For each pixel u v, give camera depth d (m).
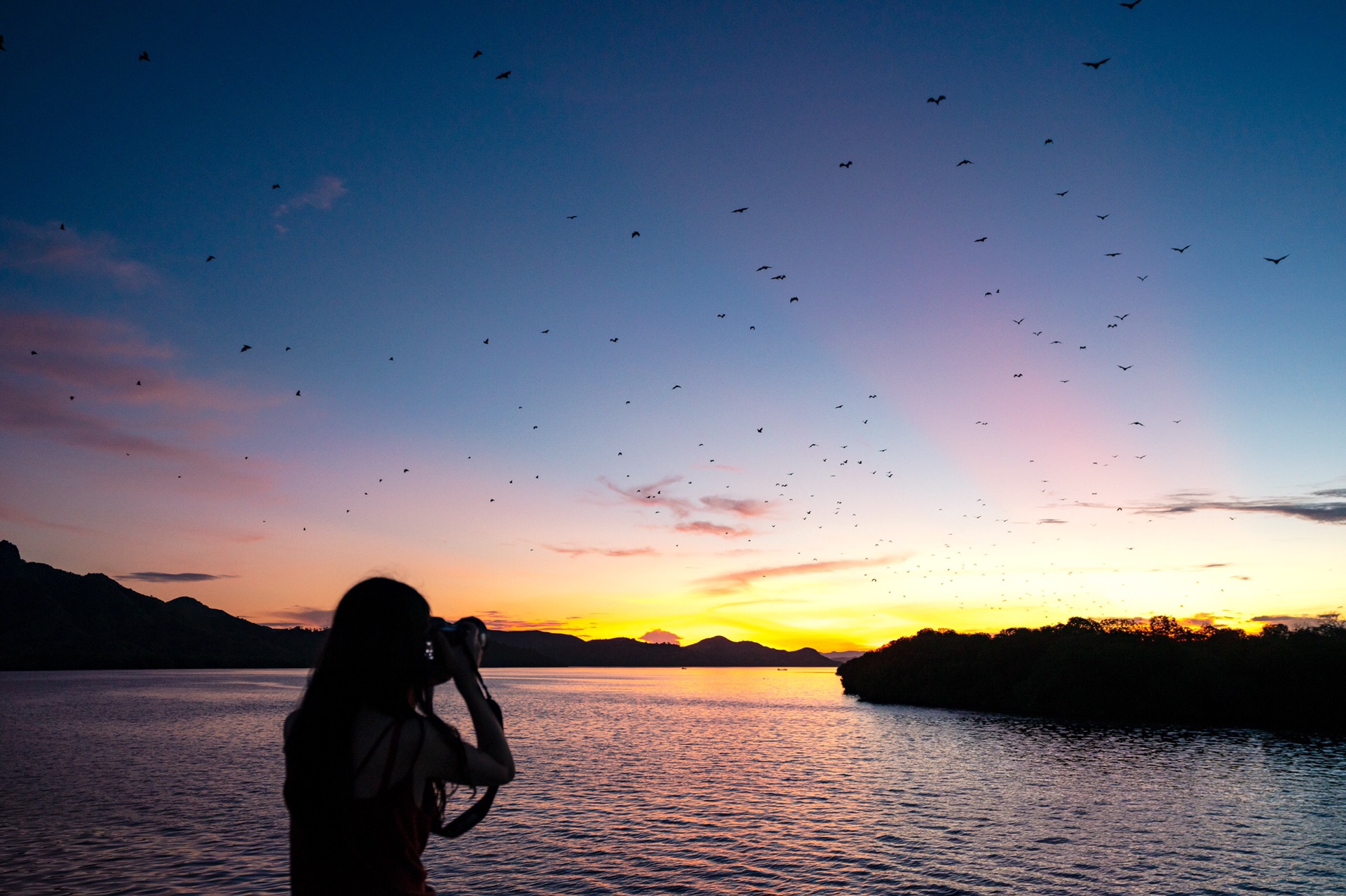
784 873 28.11
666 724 95.19
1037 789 47.72
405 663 3.58
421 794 3.57
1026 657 129.25
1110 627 133.62
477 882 26.92
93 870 27.84
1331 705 96.50
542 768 54.25
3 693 161.38
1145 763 60.88
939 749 70.00
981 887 26.84
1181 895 26.55
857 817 38.25
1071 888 26.98
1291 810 41.59
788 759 61.12
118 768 53.31
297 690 172.25
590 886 26.45
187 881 26.56
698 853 30.64
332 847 3.36
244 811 37.97
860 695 166.88
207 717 97.81
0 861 29.08
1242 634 123.00
